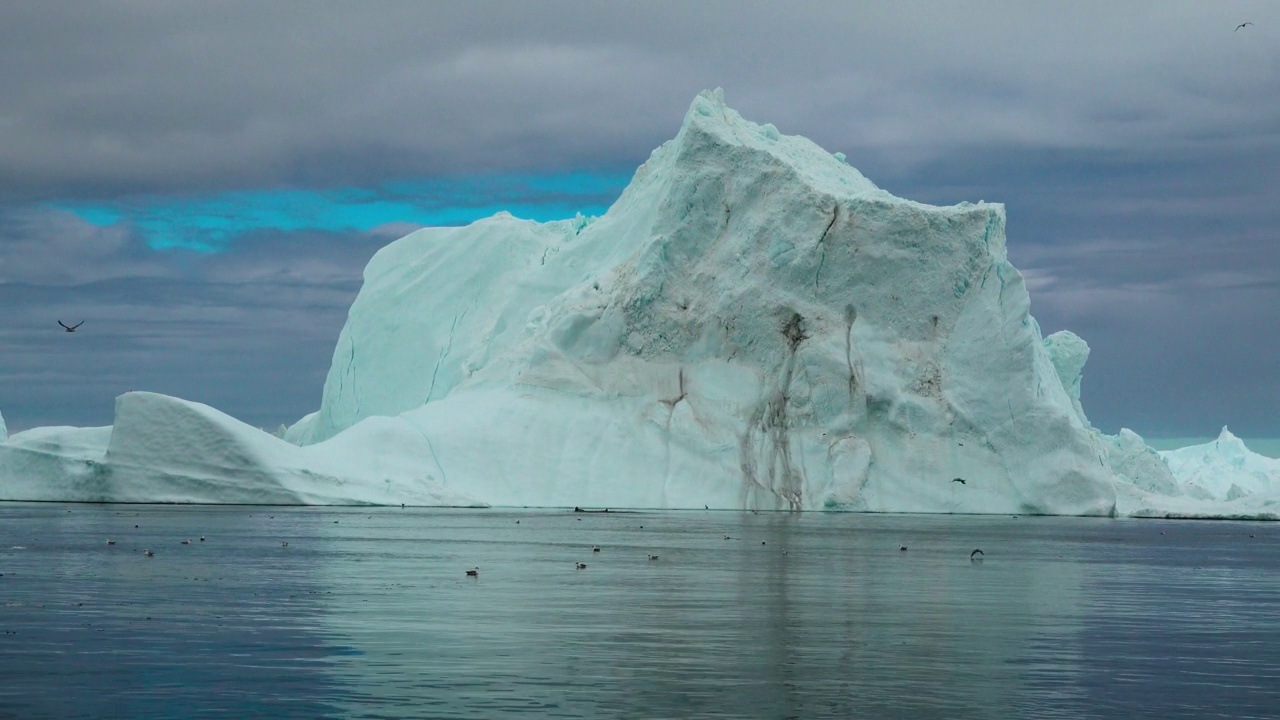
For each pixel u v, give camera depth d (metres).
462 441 116.56
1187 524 116.94
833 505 114.94
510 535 76.56
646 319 122.19
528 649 32.72
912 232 119.75
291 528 80.75
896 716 25.98
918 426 117.75
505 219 147.62
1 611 39.19
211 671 29.58
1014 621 40.00
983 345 118.56
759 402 118.94
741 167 123.50
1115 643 35.69
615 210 140.25
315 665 30.31
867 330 119.44
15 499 112.31
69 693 27.28
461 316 140.50
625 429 118.69
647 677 29.31
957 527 97.25
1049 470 116.25
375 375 141.50
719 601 43.41
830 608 42.16
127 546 65.12
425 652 32.19
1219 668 31.81
